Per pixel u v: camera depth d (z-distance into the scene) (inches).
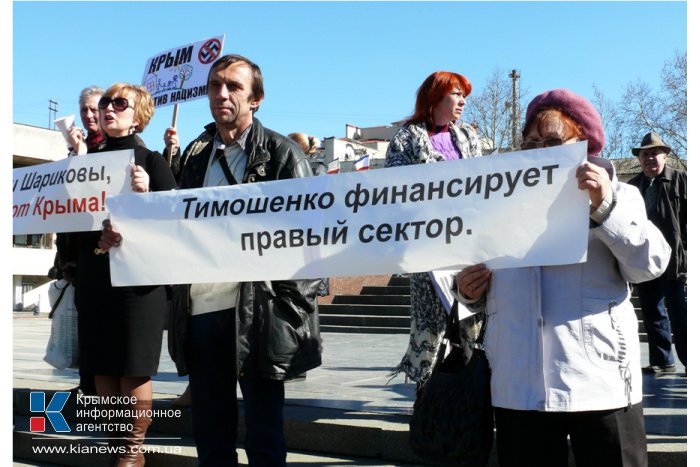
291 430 163.3
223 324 128.1
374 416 165.5
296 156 129.6
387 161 165.5
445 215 102.1
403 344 379.2
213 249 122.3
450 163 103.0
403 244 106.0
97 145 177.2
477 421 92.2
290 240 116.6
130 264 127.7
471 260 98.1
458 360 101.4
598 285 86.9
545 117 93.1
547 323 86.7
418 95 168.4
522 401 86.4
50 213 151.7
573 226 88.1
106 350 141.2
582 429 85.7
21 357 305.6
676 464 127.3
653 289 233.5
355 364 275.3
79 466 174.9
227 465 129.6
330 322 518.9
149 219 127.3
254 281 123.3
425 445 95.3
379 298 554.9
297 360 122.9
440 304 155.2
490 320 93.7
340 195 113.5
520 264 91.2
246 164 130.5
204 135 142.6
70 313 194.9
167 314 159.2
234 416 131.3
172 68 214.2
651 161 221.3
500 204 96.1
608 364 84.5
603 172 84.7
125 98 151.9
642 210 86.0
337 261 111.9
